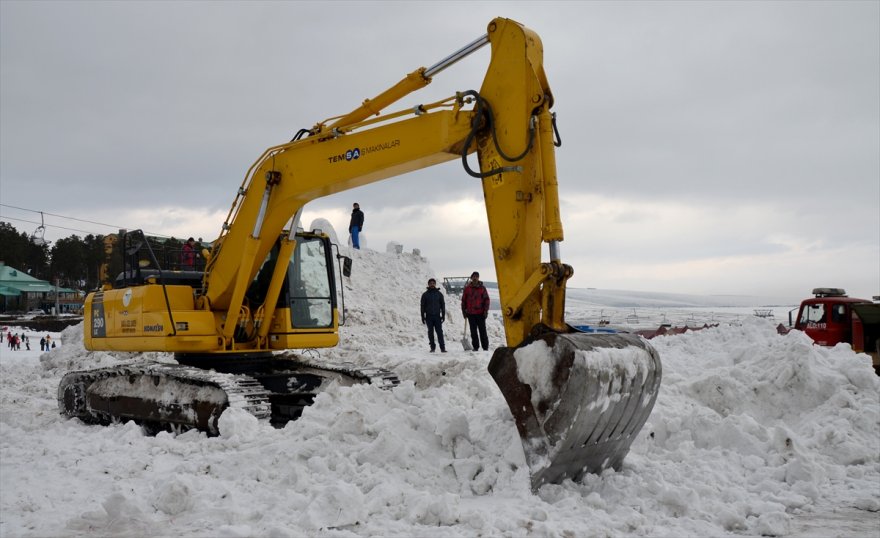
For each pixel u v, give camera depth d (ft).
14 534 13.94
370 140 23.11
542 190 17.92
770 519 14.71
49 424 30.78
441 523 14.26
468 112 19.85
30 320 176.65
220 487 16.39
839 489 18.04
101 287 35.22
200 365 30.45
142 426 28.48
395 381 28.22
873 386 24.54
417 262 73.72
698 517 15.21
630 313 154.30
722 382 25.91
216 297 29.60
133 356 51.39
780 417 24.93
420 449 17.89
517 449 16.74
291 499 15.20
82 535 13.91
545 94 18.62
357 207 72.95
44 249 294.46
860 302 53.01
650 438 21.04
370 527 13.91
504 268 18.42
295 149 26.13
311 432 19.35
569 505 15.06
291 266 30.63
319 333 30.86
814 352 26.25
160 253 33.01
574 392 15.67
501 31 19.10
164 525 14.43
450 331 63.26
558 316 17.60
